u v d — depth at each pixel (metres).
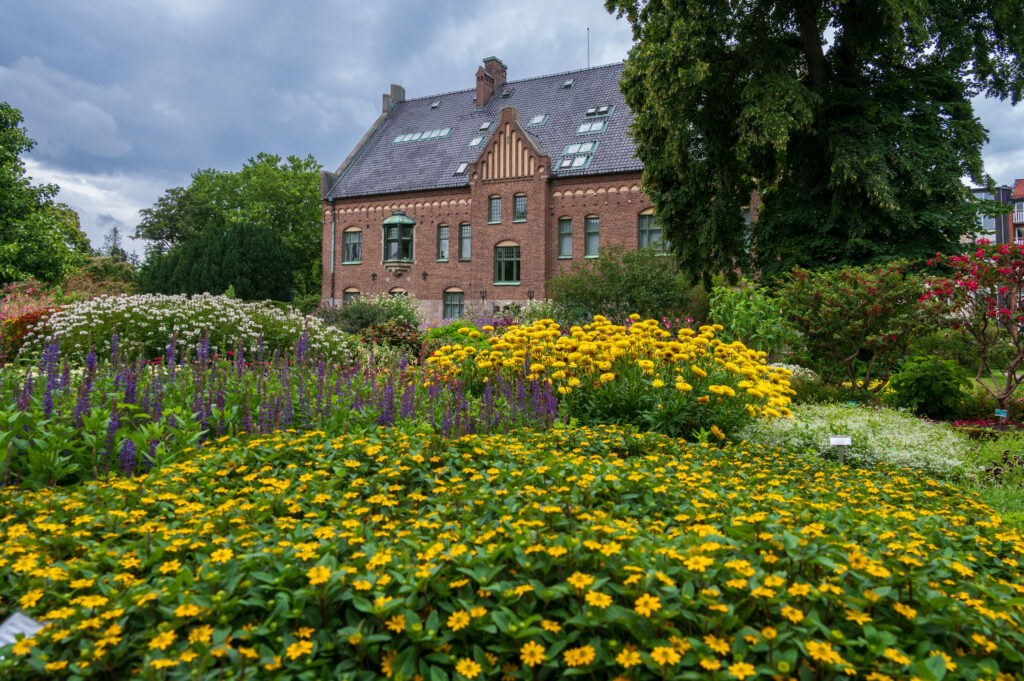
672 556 2.32
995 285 10.57
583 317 23.28
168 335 10.53
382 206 36.19
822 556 2.38
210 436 5.43
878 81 19.30
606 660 1.92
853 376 12.83
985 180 18.05
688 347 7.34
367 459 4.01
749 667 1.79
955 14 18.09
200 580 2.25
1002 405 10.81
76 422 4.64
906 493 4.21
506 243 32.09
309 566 2.35
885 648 1.93
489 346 9.65
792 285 13.41
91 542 2.63
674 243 21.12
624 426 6.22
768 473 4.46
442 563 2.31
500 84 38.56
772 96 17.38
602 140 31.16
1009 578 2.91
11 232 23.91
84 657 1.88
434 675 1.90
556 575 2.42
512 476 3.67
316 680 1.90
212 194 54.88
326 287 38.06
